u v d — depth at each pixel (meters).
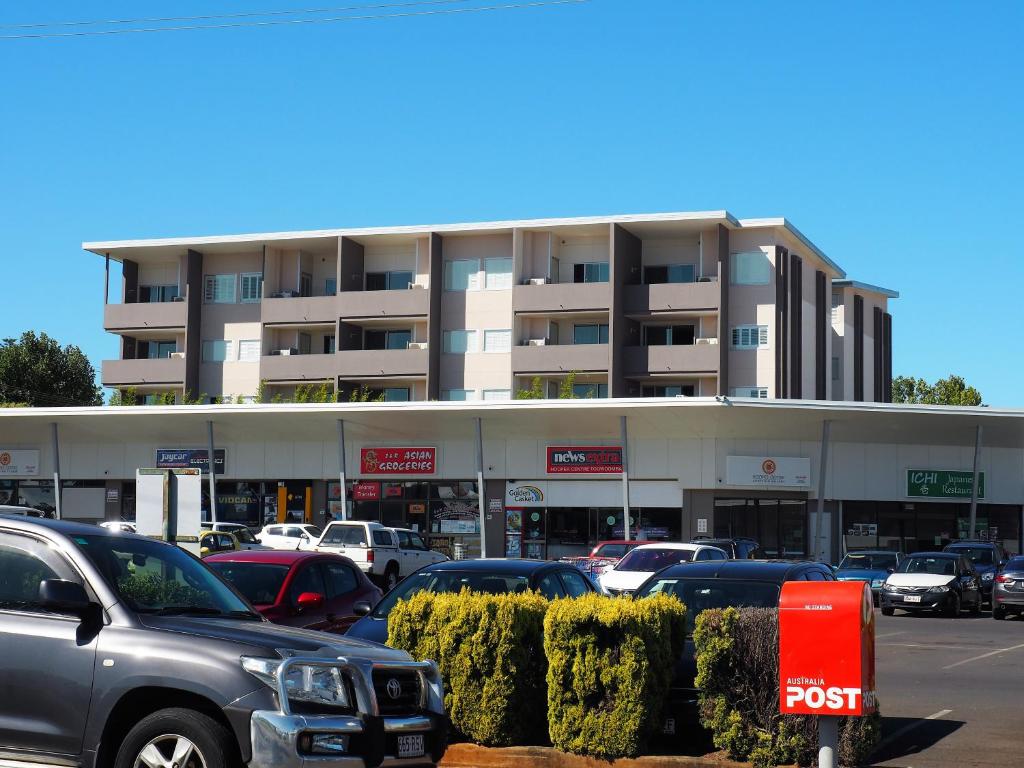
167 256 66.06
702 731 10.61
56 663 7.13
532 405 45.56
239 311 64.31
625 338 58.09
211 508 50.78
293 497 52.12
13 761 7.11
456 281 60.97
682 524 46.50
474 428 48.09
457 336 60.53
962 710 13.30
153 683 6.95
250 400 62.88
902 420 45.09
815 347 64.12
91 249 64.69
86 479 54.75
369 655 7.51
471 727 10.09
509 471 48.84
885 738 11.45
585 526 47.78
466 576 13.28
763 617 9.82
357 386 62.41
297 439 51.66
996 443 47.44
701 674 9.86
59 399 82.25
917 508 47.41
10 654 7.21
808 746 9.47
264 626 7.70
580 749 9.76
